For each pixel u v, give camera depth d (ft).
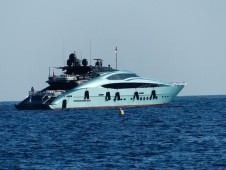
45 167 634.02
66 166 637.71
